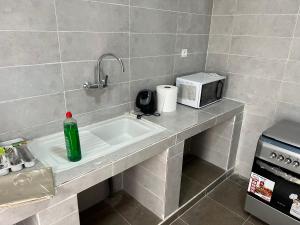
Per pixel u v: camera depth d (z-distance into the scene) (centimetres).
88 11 141
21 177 103
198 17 217
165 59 202
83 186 111
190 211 195
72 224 113
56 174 108
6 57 118
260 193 174
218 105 215
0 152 113
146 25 177
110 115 176
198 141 262
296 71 187
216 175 235
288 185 158
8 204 87
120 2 155
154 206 183
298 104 191
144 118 179
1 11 111
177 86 210
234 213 194
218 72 237
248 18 204
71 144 115
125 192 210
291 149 154
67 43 138
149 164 172
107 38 156
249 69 214
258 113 217
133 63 178
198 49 231
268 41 197
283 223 167
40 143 136
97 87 156
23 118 132
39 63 130
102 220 180
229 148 231
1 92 120
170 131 158
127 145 138
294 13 178
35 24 123
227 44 224
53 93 140
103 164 118
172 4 189
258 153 170
